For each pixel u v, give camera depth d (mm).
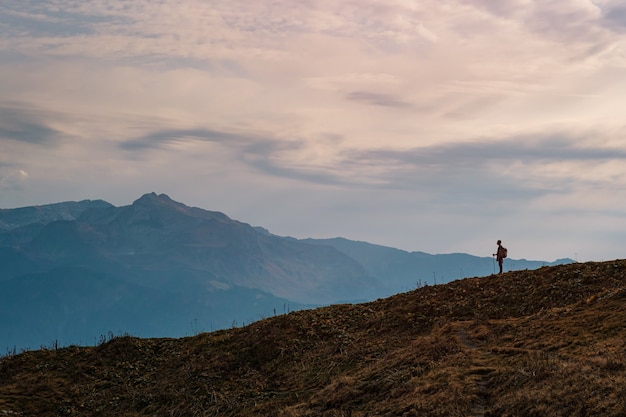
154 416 36750
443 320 41062
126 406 38688
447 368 30281
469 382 27562
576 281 41312
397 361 34344
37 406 38812
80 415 38094
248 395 37125
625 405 20875
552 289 41094
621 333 28812
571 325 32188
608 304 34156
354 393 31359
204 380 39969
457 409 25172
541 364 26734
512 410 23875
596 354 26656
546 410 22859
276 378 38875
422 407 26359
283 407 33250
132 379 42406
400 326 42500
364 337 42250
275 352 42406
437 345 34750
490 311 40969
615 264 42844
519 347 31469
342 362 38188
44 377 42281
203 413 35812
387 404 28562
